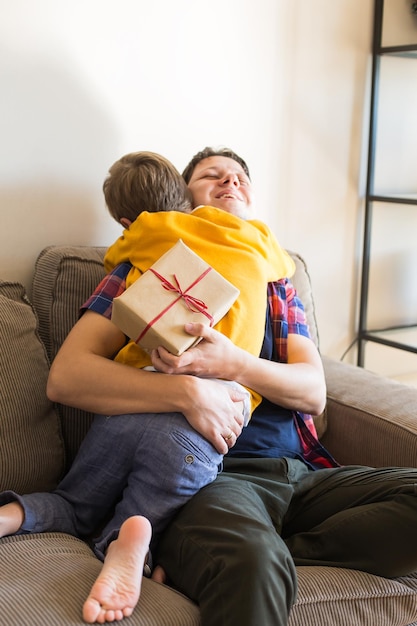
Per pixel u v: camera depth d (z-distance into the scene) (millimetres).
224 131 1925
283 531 1306
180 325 1155
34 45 1571
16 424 1279
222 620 944
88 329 1291
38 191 1629
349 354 2396
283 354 1450
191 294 1179
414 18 2258
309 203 2164
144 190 1439
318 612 1043
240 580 952
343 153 2201
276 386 1325
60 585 964
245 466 1311
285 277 1532
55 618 891
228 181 1553
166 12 1751
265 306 1372
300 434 1466
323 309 2287
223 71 1886
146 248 1342
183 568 1062
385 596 1097
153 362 1185
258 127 1991
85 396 1227
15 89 1563
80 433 1420
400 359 2541
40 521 1167
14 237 1615
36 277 1521
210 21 1834
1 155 1571
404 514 1125
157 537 1146
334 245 2256
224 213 1423
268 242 1469
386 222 2375
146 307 1154
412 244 2459
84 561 1050
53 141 1633
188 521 1106
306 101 2078
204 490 1169
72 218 1687
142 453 1161
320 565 1147
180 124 1836
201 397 1172
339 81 2137
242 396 1267
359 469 1335
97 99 1682
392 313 2473
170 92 1799
